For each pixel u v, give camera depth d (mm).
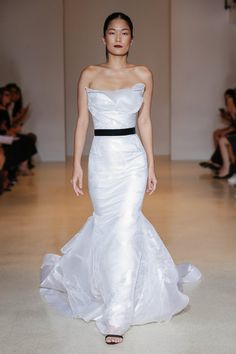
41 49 15938
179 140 16125
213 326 4695
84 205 9820
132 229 4824
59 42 15930
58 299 5309
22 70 15992
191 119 16016
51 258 6020
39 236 7691
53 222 8531
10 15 15820
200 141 16094
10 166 11586
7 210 9445
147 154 5199
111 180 4930
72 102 17344
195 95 15953
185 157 16188
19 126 12914
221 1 15617
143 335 4539
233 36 15688
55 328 4676
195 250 6949
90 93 4969
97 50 17203
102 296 4770
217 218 8719
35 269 6234
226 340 4422
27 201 10219
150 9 17141
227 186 11641
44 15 15852
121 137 4957
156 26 17203
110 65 5055
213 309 5066
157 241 5059
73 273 5180
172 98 15984
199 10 15648
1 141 11133
